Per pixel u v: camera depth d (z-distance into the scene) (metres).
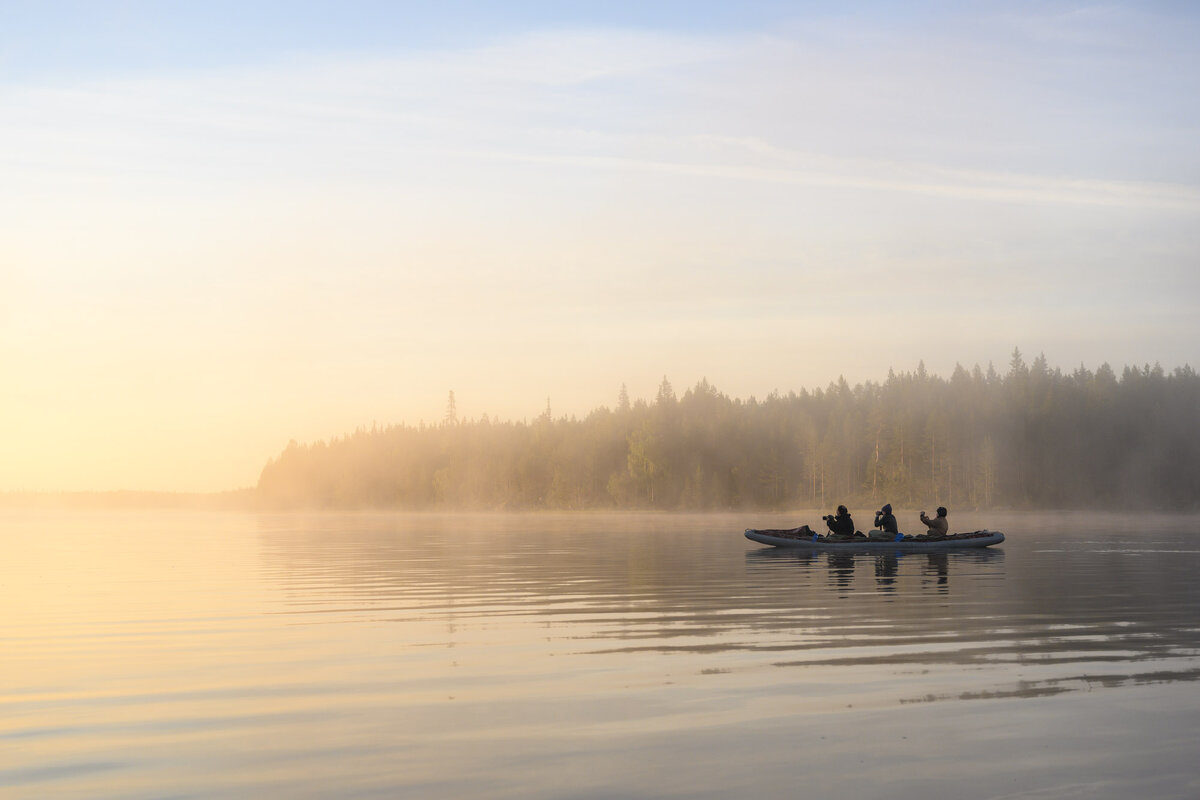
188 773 6.92
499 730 7.96
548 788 6.52
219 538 49.69
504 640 12.51
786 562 27.64
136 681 9.99
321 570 25.27
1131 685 9.45
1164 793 6.37
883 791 6.42
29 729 8.12
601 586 20.08
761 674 10.09
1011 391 136.75
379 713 8.55
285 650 11.84
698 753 7.27
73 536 53.53
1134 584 19.86
